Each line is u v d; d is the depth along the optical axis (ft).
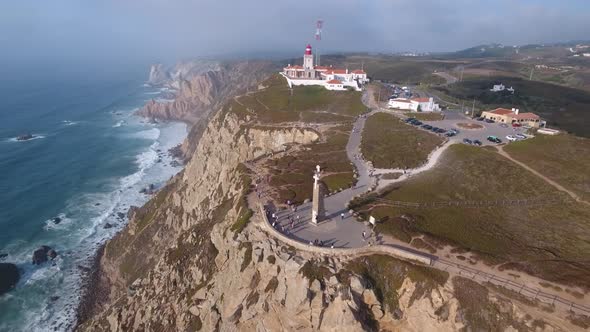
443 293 133.90
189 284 210.79
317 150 283.79
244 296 164.45
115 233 384.27
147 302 221.87
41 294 298.15
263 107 422.00
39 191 462.19
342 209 190.90
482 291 129.90
